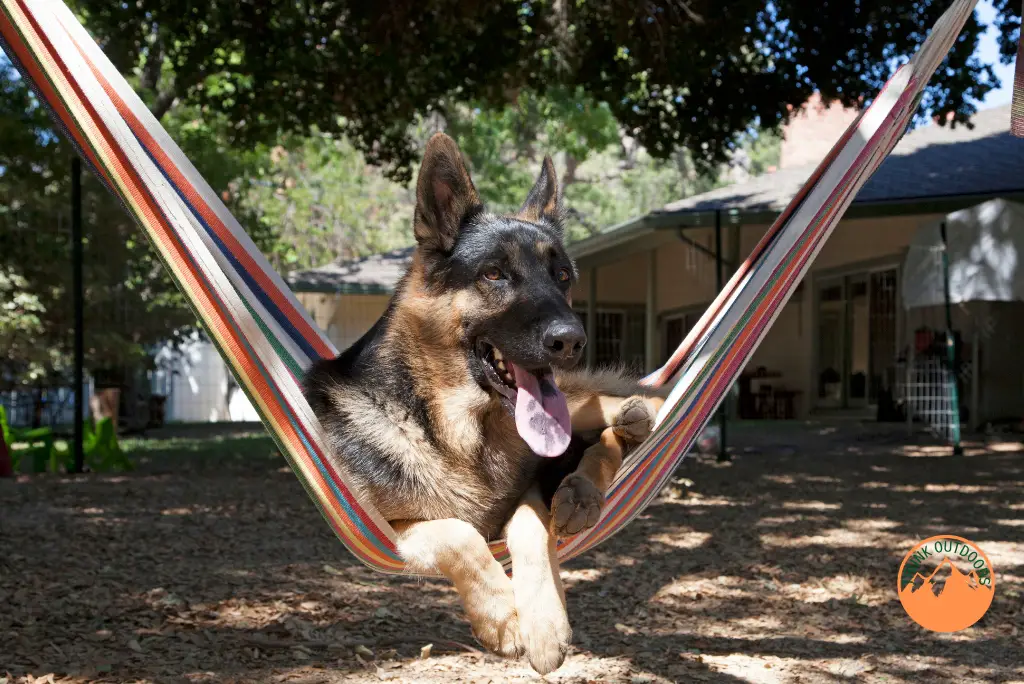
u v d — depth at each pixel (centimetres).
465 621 648
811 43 1477
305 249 4131
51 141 1764
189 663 542
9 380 2264
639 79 1652
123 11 1432
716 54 1484
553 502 343
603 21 1473
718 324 452
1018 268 1612
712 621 654
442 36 1414
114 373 2367
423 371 387
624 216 4703
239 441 2119
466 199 401
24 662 534
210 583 739
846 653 575
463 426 387
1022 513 1077
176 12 1398
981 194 1845
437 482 386
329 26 1404
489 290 378
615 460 383
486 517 400
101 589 709
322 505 358
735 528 992
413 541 341
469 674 531
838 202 472
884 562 825
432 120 2805
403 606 684
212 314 368
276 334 411
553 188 454
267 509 1114
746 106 1617
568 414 374
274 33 1427
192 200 434
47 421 2656
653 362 2591
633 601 706
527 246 388
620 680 522
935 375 1975
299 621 632
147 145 416
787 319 2444
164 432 2473
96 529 962
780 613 674
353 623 639
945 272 1644
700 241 2462
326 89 1484
